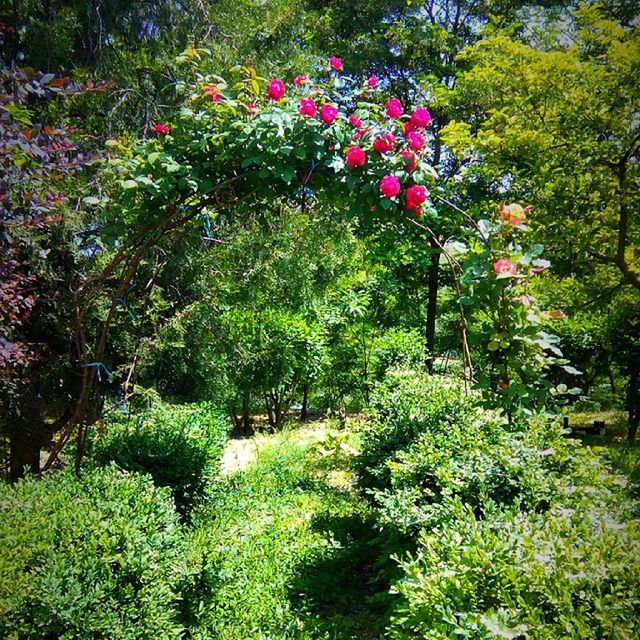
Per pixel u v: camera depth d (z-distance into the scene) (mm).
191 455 5340
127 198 3570
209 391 7754
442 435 3719
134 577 2721
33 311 5602
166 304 6402
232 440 10039
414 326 15414
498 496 2900
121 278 3920
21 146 2961
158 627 2746
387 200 3572
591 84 6133
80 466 3941
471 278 3578
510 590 1933
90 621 2371
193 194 3744
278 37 7512
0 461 5945
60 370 6121
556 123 6430
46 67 6090
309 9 13742
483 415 4094
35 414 5824
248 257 7020
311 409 13672
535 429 3287
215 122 3707
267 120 3443
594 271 7305
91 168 5527
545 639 1637
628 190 6012
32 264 5258
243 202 3965
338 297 10867
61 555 2473
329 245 8180
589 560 1935
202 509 5648
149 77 6547
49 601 2262
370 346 11102
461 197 11375
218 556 4215
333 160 3566
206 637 3453
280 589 4055
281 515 5602
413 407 4984
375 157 3646
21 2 5750
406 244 11617
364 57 13031
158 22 6773
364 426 5707
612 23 5957
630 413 9312
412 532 3148
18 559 2385
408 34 12883
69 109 6020
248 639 3469
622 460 5270
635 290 7676
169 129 3789
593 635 1629
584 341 10055
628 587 1816
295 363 10133
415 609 2012
